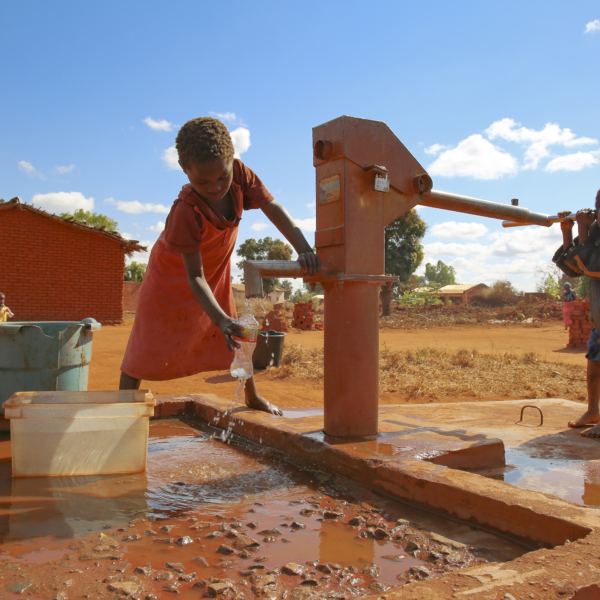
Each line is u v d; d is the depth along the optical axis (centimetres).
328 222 304
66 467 257
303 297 3750
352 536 187
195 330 345
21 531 187
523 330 2066
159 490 237
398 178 311
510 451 307
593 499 226
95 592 142
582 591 123
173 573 154
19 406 253
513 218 385
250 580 151
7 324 392
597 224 351
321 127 306
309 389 662
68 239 1752
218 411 371
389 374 792
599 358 363
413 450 261
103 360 889
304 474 266
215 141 246
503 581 128
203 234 299
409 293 3638
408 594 122
